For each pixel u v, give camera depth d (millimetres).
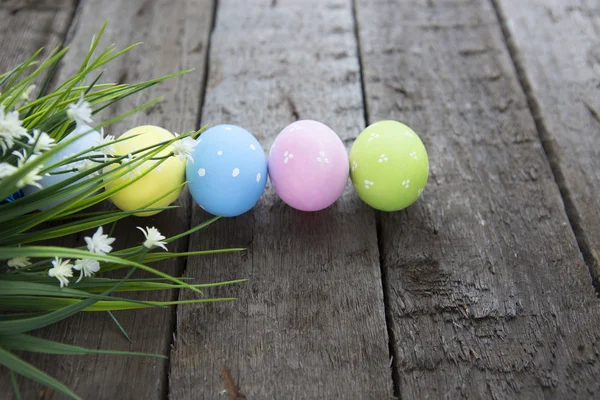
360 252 447
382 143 434
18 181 356
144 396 398
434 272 441
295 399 399
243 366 408
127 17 567
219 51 549
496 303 430
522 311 428
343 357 411
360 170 438
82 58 538
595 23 574
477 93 528
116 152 423
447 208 467
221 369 407
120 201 427
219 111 513
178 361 409
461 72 542
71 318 418
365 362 410
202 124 506
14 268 402
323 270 439
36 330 413
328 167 428
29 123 401
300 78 534
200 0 584
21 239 397
